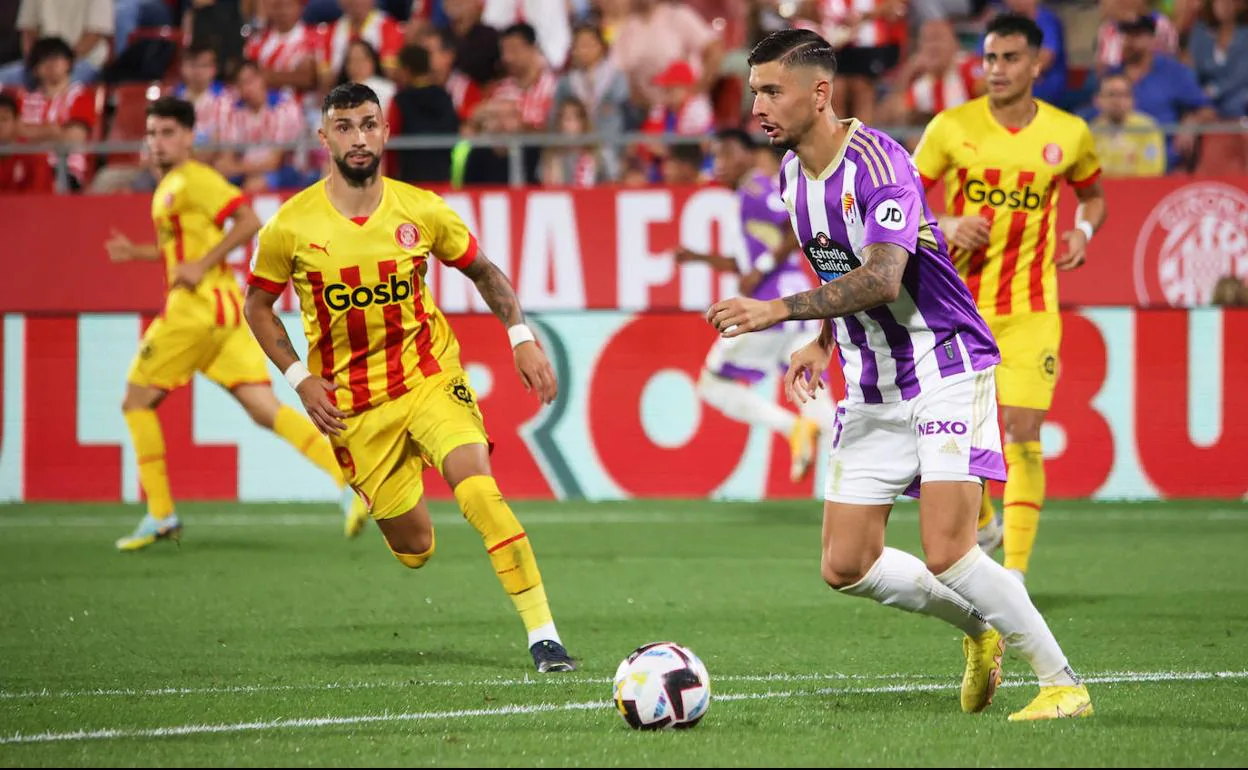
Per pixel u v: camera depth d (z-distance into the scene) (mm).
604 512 39469
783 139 16547
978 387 16672
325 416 20422
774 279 38812
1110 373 40438
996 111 25828
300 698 18297
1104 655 21141
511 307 21047
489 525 20516
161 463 33875
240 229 32438
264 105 47625
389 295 20703
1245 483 40344
